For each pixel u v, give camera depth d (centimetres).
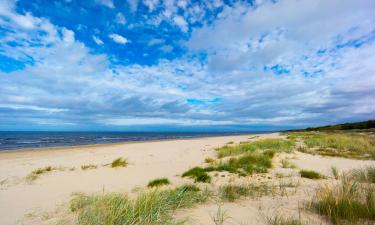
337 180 597
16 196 519
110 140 3806
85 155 1391
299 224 287
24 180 688
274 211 352
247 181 612
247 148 1323
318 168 786
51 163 1061
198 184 594
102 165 978
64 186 616
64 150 1789
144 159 1150
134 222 305
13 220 369
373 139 1741
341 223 288
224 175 703
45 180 688
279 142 1543
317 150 1256
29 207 437
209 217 334
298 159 968
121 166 933
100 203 371
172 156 1248
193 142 2364
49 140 3691
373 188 422
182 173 773
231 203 409
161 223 309
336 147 1353
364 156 1055
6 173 809
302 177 657
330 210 310
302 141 1781
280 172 731
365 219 298
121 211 322
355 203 323
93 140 3772
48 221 354
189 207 384
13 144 2725
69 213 387
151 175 755
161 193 438
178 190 464
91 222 306
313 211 343
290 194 461
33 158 1272
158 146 1920
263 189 505
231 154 1180
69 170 861
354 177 594
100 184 638
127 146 2033
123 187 604
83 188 593
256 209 368
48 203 462
